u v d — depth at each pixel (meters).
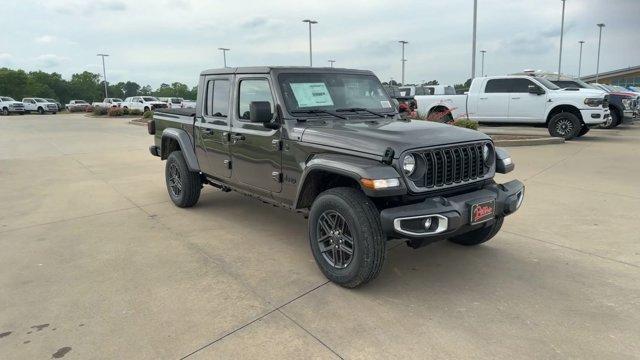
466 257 4.46
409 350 2.94
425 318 3.33
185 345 3.03
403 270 4.18
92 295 3.75
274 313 3.43
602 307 3.45
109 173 9.28
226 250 4.74
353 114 4.67
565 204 6.21
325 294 3.73
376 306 3.52
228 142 5.13
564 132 12.81
